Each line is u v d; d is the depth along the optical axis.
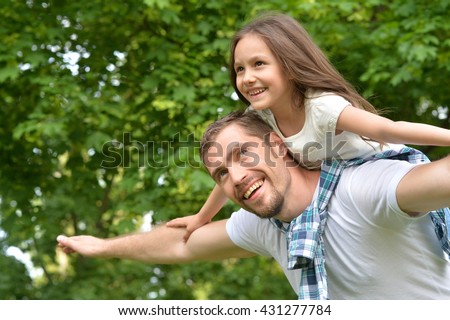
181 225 5.59
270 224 4.75
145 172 10.88
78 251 5.73
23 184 12.65
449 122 12.64
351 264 4.32
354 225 4.21
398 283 4.32
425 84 11.40
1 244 13.47
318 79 4.42
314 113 4.38
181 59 11.18
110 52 12.05
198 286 14.72
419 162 4.39
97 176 13.03
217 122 4.47
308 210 4.33
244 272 14.27
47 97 11.06
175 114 11.27
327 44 11.05
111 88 11.62
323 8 10.82
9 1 11.44
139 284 13.41
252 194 4.31
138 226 11.71
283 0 10.59
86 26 12.22
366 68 11.10
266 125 4.55
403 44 10.08
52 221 12.67
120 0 11.49
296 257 4.23
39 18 11.59
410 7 10.74
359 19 11.34
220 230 5.27
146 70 11.73
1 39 11.16
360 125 4.14
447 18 10.46
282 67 4.41
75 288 12.21
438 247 4.37
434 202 3.82
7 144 12.59
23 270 13.02
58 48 11.80
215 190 5.27
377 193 4.05
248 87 4.46
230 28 11.41
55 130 10.51
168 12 10.81
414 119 12.34
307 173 4.59
